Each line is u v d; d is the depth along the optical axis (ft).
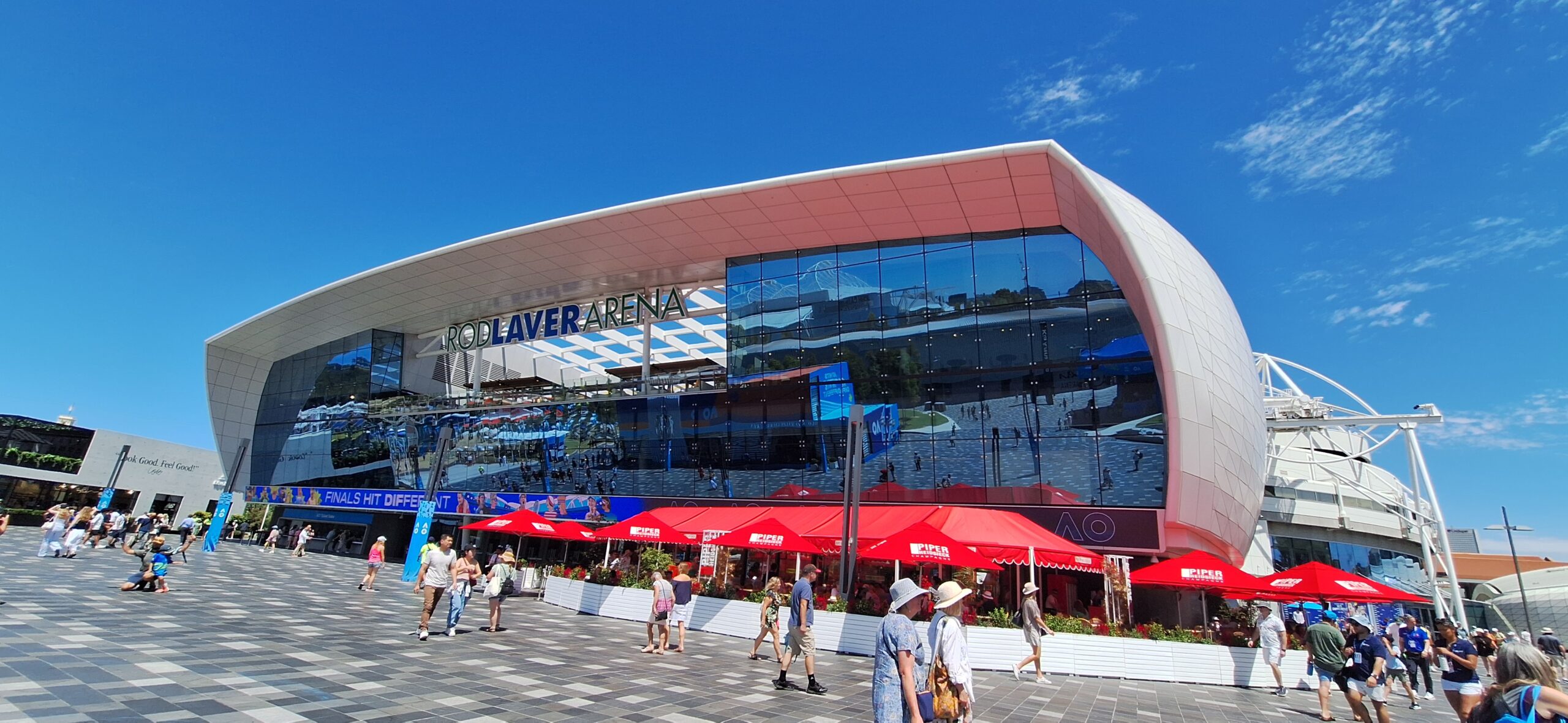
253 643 31.45
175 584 53.06
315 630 37.27
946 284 87.51
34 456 160.56
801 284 95.71
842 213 87.76
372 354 139.85
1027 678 42.93
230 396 159.12
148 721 18.52
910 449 84.17
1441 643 33.37
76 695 20.12
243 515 159.53
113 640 28.71
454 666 30.63
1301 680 48.06
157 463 184.55
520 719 22.63
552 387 117.39
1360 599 44.73
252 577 67.15
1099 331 78.74
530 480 113.50
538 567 86.02
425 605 38.11
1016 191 79.51
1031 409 79.61
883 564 76.74
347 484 136.87
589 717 23.77
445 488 121.80
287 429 151.02
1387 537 145.89
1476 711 13.71
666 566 64.75
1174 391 69.26
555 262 109.19
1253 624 65.82
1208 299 75.36
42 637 27.89
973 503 79.41
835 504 70.33
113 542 93.40
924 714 14.92
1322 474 148.05
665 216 93.50
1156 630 49.80
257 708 20.83
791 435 92.22
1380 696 31.53
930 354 86.12
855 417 53.93
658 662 36.99
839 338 91.66
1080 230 80.02
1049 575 74.38
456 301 126.21
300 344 151.74
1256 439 75.72
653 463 102.01
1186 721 32.50
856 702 30.37
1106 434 75.82
